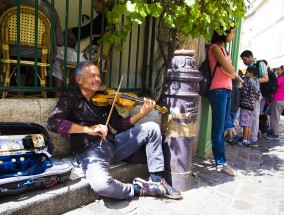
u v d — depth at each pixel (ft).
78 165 9.09
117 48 10.42
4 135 7.29
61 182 7.92
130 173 9.93
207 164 13.30
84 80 8.71
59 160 8.92
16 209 6.66
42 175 7.26
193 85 9.52
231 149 16.78
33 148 7.59
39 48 9.50
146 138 9.28
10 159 7.16
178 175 9.77
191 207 8.86
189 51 9.49
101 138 8.65
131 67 13.69
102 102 9.12
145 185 9.12
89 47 10.93
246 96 17.35
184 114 9.50
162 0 9.73
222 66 11.39
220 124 11.89
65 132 8.19
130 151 9.56
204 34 10.10
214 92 11.62
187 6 9.46
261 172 12.89
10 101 8.48
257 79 17.61
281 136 22.49
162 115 9.95
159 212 8.39
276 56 66.69
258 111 17.98
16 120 8.54
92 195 8.54
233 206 9.20
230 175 11.99
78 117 8.84
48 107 9.27
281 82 20.62
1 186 6.63
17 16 8.55
